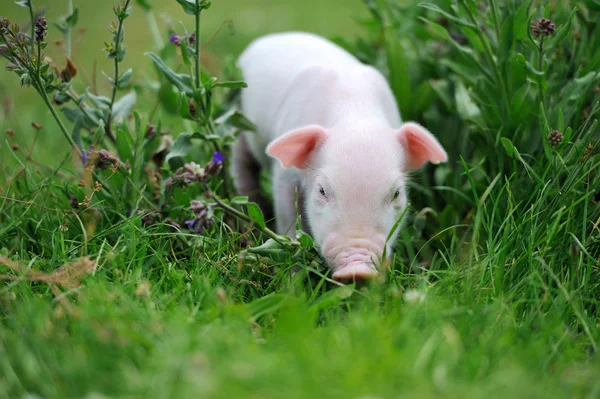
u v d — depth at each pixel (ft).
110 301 12.34
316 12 46.42
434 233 17.97
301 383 9.68
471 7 16.99
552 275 12.85
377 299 12.57
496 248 14.39
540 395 10.03
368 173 15.01
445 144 19.63
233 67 20.43
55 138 24.25
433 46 21.48
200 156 18.58
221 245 15.56
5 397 10.28
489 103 18.06
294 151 16.28
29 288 13.34
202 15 45.19
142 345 11.23
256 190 21.71
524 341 11.91
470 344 11.53
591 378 10.77
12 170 19.95
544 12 16.83
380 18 22.74
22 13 39.50
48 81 16.07
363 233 14.73
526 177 16.74
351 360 10.43
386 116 17.88
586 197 14.47
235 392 9.56
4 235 15.79
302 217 17.69
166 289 13.91
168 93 19.90
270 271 15.51
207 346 10.84
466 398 9.66
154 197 17.04
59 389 10.28
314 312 12.25
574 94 16.79
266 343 11.57
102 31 42.16
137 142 17.07
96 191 16.02
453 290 13.57
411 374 10.10
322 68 17.97
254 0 52.11
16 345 11.16
